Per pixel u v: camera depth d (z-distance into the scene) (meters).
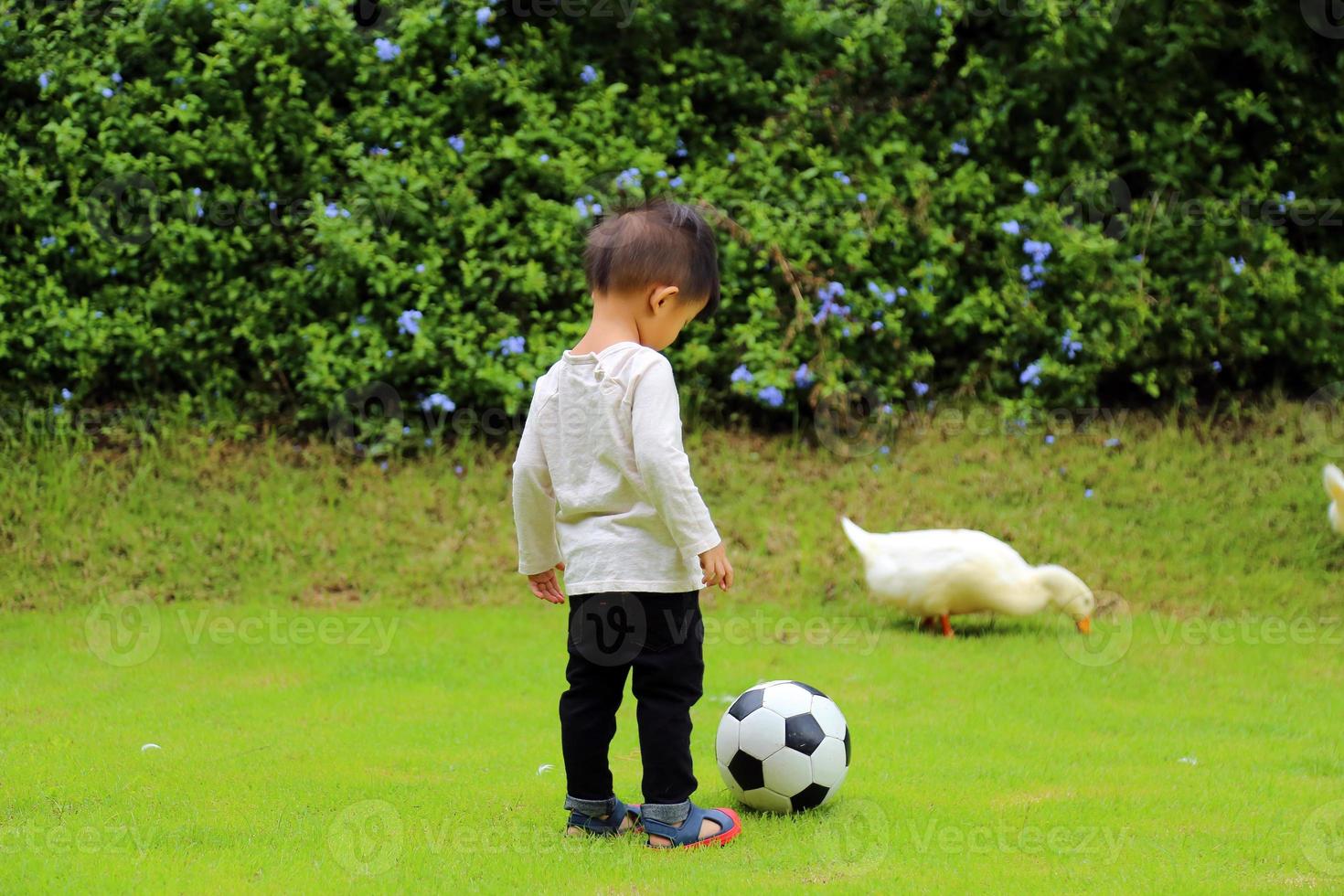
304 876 5.16
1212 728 8.59
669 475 5.54
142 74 14.48
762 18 15.66
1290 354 15.16
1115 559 12.59
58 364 13.74
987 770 7.34
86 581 11.84
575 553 5.78
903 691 9.49
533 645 10.77
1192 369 15.25
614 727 5.89
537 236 14.42
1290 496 13.46
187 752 7.43
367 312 13.98
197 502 12.96
